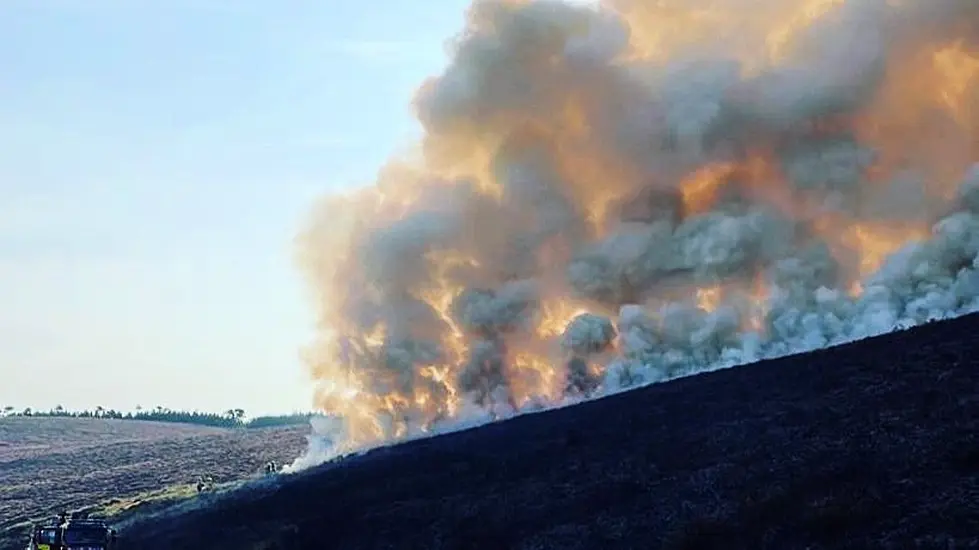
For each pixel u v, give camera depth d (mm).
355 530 49656
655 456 48562
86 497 106812
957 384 45875
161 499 87125
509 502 47438
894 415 43812
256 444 161250
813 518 34562
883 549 30828
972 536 30328
